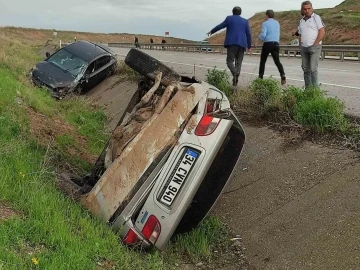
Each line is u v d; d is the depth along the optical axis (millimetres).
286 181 6281
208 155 4906
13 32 71188
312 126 7301
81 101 13773
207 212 5480
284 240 5199
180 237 5391
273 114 8445
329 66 19328
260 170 6848
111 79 16703
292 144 7156
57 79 14828
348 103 9391
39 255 3711
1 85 10273
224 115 5367
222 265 5047
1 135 6574
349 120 7793
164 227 4820
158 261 4684
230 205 6336
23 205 4539
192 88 5207
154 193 4867
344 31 45625
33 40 68062
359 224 4852
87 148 9094
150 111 5727
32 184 5047
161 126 5020
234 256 5211
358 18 47906
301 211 5531
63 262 3734
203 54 35125
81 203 5047
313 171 6227
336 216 5145
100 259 4234
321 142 6918
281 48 27891
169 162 4918
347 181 5668
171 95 5281
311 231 5125
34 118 9094
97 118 12438
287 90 8922
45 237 4090
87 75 15664
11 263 3402
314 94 8297
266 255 5090
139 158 4930
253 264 5020
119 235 4824
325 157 6422
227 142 5473
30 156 6156
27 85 13258
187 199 4840
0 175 4973
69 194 5340
